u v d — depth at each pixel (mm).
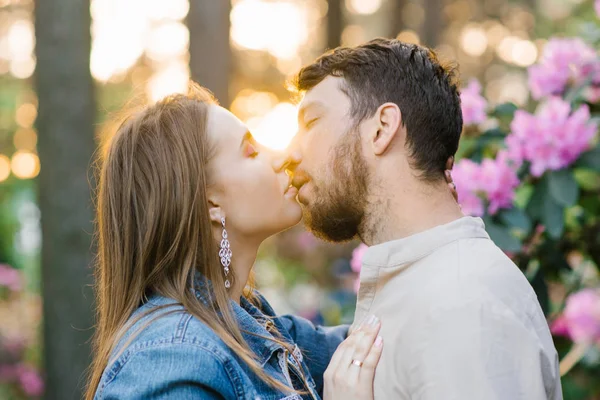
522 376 1391
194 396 1391
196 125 1639
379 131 1702
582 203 2547
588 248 2559
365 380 1529
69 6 3982
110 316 1646
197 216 1602
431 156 1702
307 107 1789
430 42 8875
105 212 1671
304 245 7730
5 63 10750
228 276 1679
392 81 1717
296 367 1713
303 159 1785
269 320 1852
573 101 2564
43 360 4082
